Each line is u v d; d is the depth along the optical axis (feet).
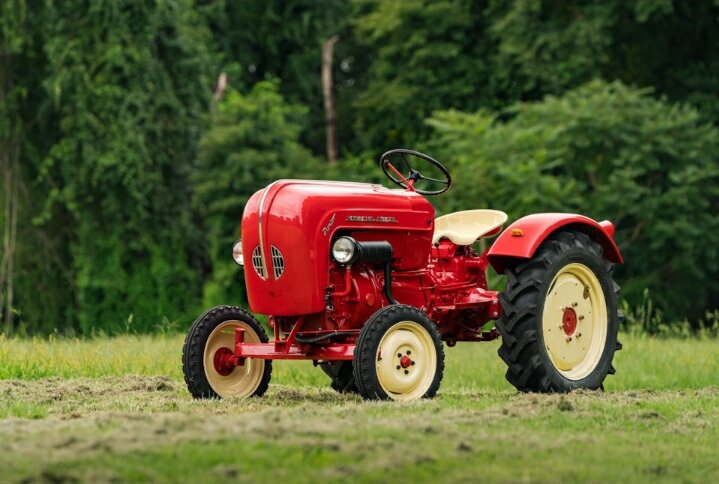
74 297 144.77
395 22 143.95
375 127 151.84
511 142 114.62
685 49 137.59
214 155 132.77
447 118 124.06
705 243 118.32
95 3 133.18
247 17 168.55
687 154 118.42
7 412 35.58
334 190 38.40
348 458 25.05
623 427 31.58
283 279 37.76
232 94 139.03
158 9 136.36
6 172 141.38
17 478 22.70
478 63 142.92
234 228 130.41
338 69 180.45
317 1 168.45
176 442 26.05
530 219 41.16
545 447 27.50
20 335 132.05
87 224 137.18
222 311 39.83
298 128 142.00
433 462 25.09
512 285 40.45
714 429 32.04
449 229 43.04
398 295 39.58
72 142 134.21
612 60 141.38
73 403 38.40
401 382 36.60
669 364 56.49
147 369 51.42
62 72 132.77
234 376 40.37
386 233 38.96
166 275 137.28
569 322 41.83
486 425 30.60
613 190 114.32
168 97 136.77
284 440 26.48
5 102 140.26
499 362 57.77
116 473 23.29
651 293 121.90
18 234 143.54
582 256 41.75
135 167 132.36
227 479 23.39
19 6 136.56
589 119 117.19
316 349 37.81
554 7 135.03
